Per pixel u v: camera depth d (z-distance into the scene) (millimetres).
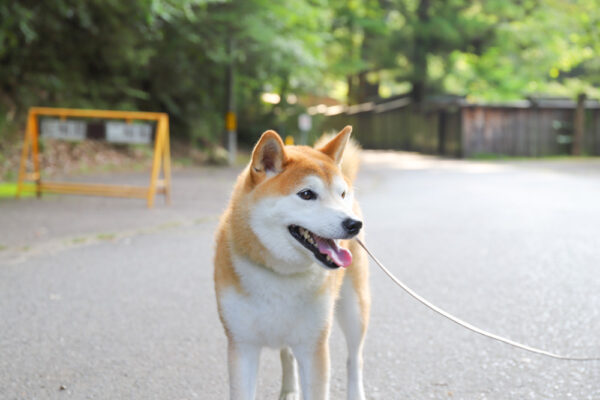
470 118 26641
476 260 6438
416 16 28656
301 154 2980
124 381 3398
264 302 2764
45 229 8133
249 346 2875
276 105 28016
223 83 23406
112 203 10969
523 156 27062
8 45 15570
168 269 6039
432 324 4387
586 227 8383
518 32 27422
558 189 13445
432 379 3428
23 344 3947
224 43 18844
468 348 3896
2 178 13930
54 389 3287
